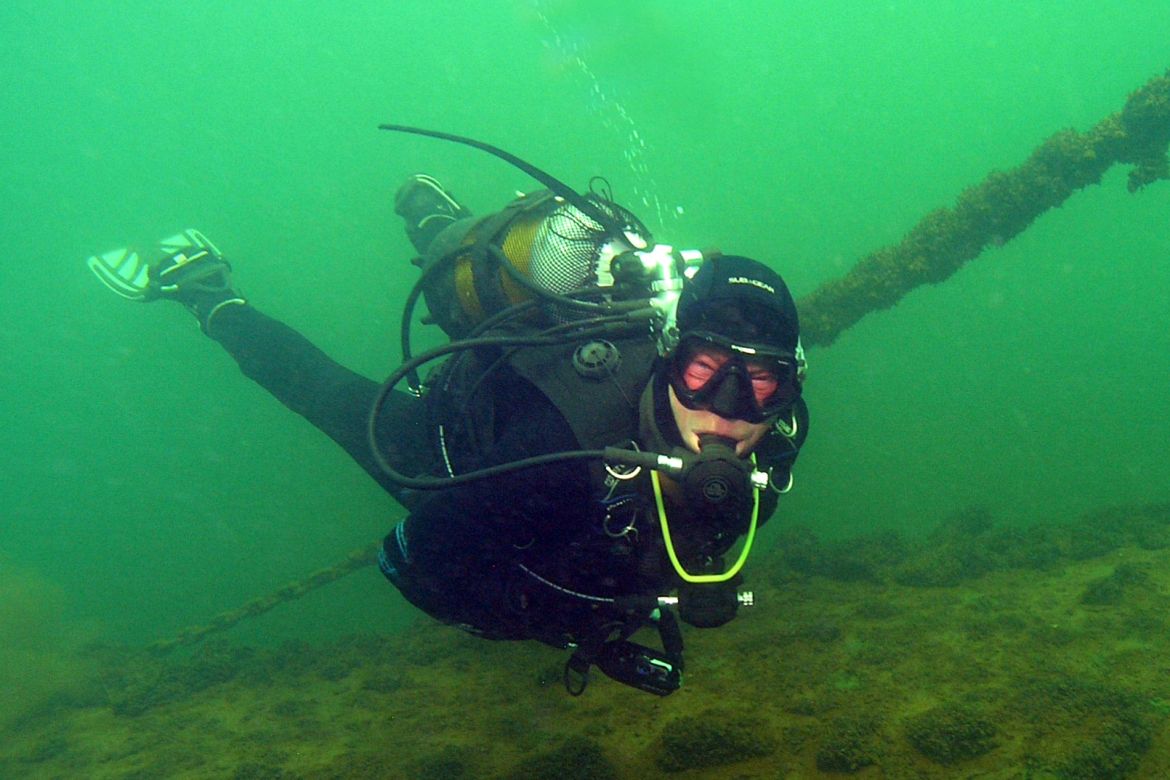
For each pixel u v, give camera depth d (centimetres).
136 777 544
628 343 214
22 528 3184
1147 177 538
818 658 546
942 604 635
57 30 8212
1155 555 659
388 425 348
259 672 759
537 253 253
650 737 469
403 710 605
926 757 382
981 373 3681
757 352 176
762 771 399
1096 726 372
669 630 231
